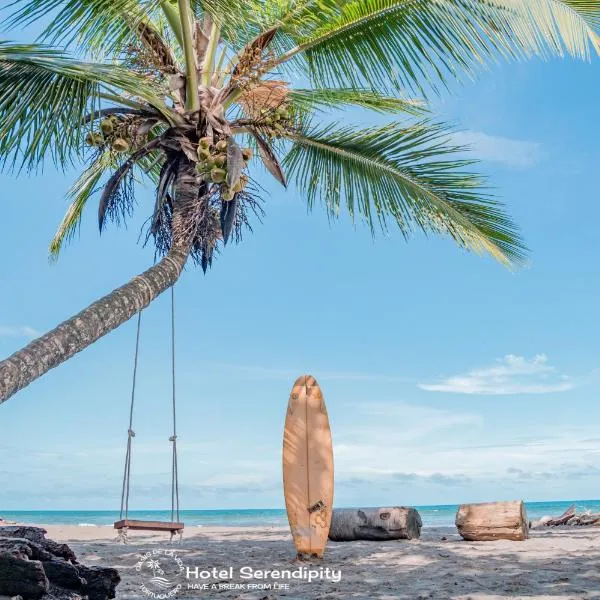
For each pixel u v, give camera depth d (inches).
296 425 263.9
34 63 158.6
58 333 153.6
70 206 302.7
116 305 171.9
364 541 304.2
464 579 200.5
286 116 237.3
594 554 241.8
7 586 125.0
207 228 225.1
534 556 241.3
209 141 210.2
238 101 244.7
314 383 269.4
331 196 295.4
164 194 221.5
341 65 247.4
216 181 209.9
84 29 169.3
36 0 153.8
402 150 267.6
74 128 179.9
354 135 271.9
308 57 247.1
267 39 224.2
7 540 138.4
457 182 269.1
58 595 135.7
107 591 148.4
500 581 195.2
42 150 172.2
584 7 209.3
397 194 283.7
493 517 292.5
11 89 160.9
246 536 392.2
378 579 208.7
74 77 165.5
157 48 222.4
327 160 288.2
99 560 254.7
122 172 222.4
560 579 195.8
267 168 241.9
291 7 221.9
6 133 165.0
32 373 142.9
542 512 1626.5
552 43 219.6
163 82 222.8
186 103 220.2
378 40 235.9
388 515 304.3
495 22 219.8
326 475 258.5
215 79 239.1
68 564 141.5
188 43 213.6
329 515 254.8
